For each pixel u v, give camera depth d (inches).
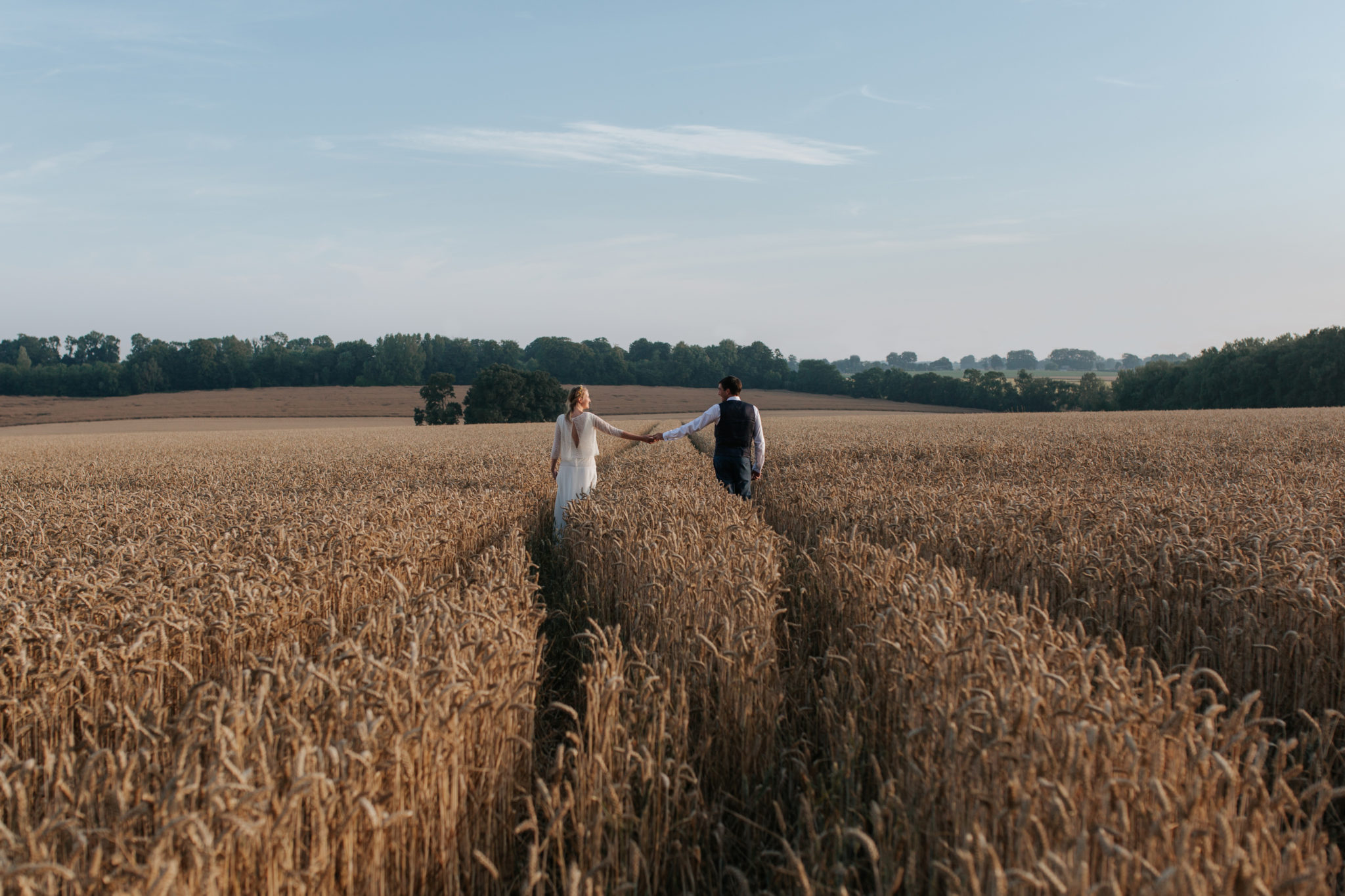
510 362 5128.0
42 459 1058.7
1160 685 105.8
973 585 169.5
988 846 76.0
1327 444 748.0
